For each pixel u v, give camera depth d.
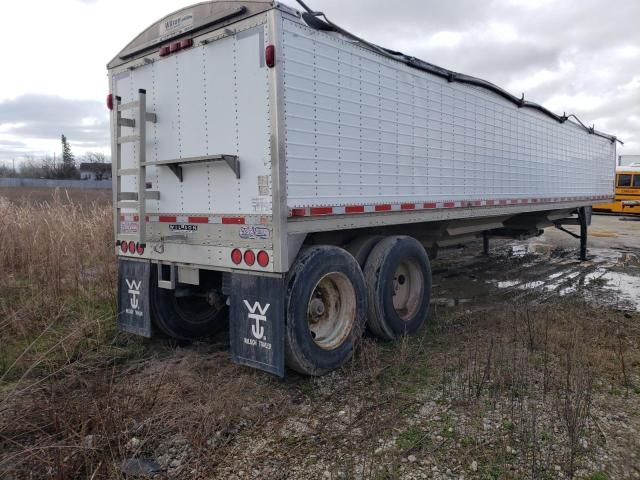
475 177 6.91
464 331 5.72
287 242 3.90
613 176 13.59
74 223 8.20
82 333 5.04
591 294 7.95
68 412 3.33
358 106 4.66
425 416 3.66
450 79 6.14
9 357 4.62
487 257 12.01
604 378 4.40
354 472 2.96
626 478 2.95
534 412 3.58
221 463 3.07
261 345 4.01
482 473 2.97
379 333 5.20
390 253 5.18
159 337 5.48
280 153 3.79
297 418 3.65
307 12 4.03
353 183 4.61
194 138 4.41
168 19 4.54
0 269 6.48
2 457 3.04
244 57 3.97
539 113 9.00
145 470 2.95
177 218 4.61
